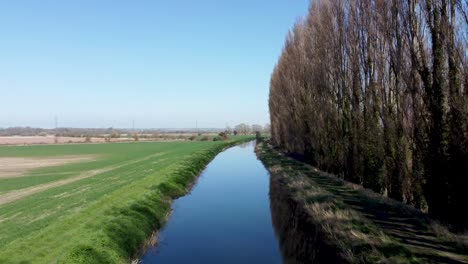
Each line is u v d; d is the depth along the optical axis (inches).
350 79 944.3
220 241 625.3
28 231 555.8
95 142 4539.9
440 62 543.5
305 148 1408.7
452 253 428.8
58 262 394.0
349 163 949.2
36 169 1653.5
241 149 3393.2
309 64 1243.8
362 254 456.1
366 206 694.5
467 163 497.7
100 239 480.4
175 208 890.1
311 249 554.3
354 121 907.4
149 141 4813.0
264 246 596.4
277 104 2098.9
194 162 1674.5
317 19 1166.3
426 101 569.9
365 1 832.9
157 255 554.3
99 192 922.1
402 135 679.1
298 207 811.4
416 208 640.4
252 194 1092.5
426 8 562.3
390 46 685.9
